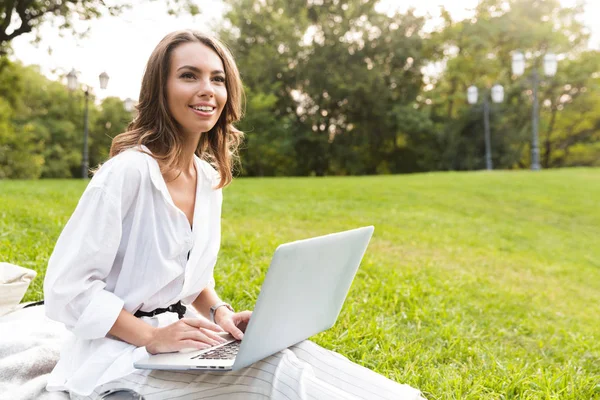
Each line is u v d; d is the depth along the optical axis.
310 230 9.09
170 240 1.87
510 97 37.56
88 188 1.81
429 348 3.73
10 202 7.97
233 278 4.57
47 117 38.09
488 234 10.91
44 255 4.55
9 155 30.83
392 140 40.62
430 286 5.65
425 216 12.06
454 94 38.88
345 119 39.25
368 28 37.38
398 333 3.93
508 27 37.19
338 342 3.40
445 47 38.75
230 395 1.70
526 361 3.93
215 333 1.82
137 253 1.86
